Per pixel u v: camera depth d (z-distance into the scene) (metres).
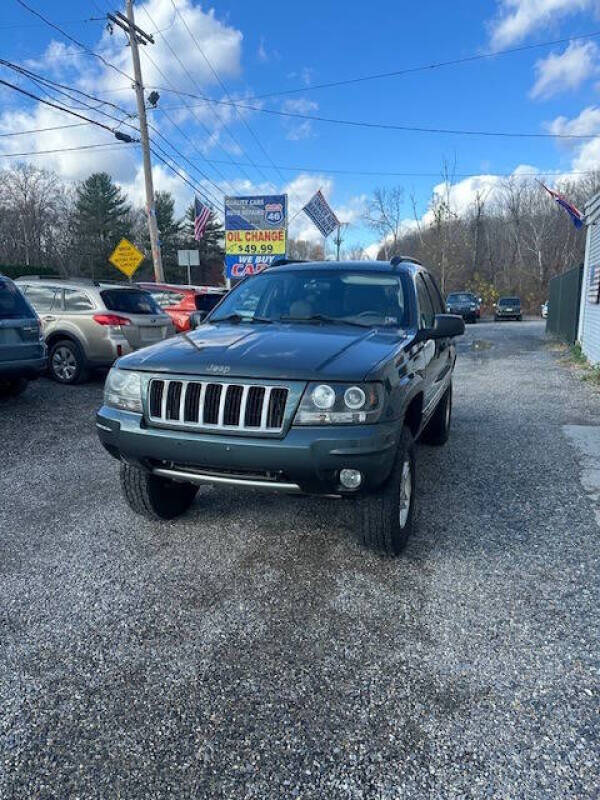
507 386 10.45
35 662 2.60
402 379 3.33
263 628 2.86
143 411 3.27
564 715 2.28
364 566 3.49
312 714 2.29
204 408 3.09
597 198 12.01
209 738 2.17
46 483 4.99
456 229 51.75
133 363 3.37
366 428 2.95
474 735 2.18
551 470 5.41
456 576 3.38
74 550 3.69
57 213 64.31
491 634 2.81
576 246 52.12
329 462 2.92
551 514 4.32
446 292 48.78
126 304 9.48
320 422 2.95
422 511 4.36
